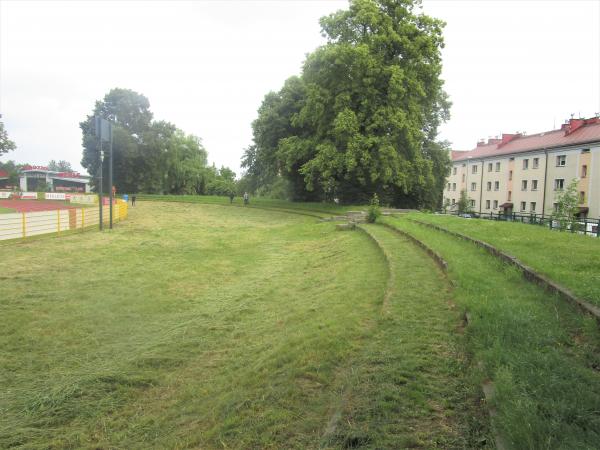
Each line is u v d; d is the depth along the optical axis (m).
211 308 9.30
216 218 36.75
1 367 6.34
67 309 9.13
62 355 6.79
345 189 38.22
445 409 3.81
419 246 12.66
